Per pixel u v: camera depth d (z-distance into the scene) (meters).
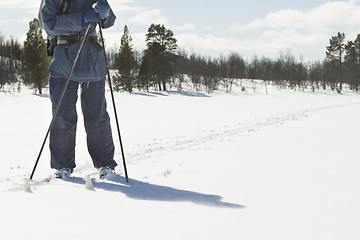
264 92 68.94
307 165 4.67
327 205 2.82
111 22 4.36
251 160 5.17
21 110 22.94
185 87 68.12
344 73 79.25
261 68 91.69
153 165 4.93
